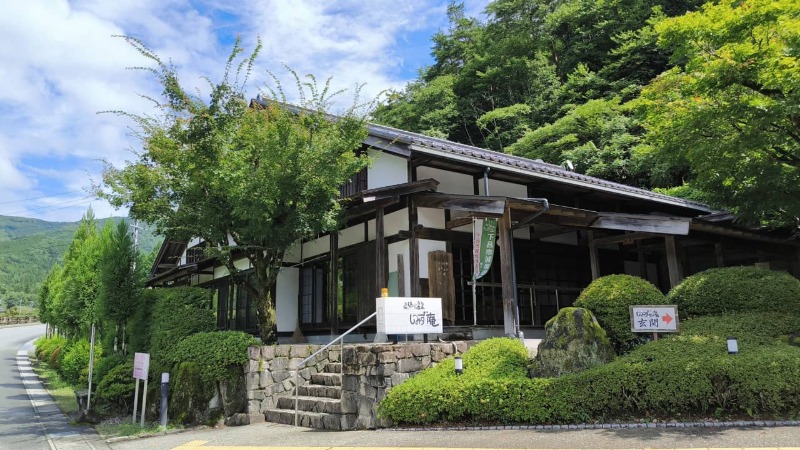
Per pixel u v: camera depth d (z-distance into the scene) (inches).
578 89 1130.0
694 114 348.5
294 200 383.2
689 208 613.9
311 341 536.4
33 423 439.5
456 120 1363.2
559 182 497.4
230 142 380.8
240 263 666.8
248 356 372.5
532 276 508.4
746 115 332.8
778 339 283.7
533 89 1245.1
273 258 419.8
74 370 668.7
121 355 551.2
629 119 888.9
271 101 406.0
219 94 388.8
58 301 815.7
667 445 208.7
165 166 393.1
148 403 422.6
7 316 2541.8
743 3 317.4
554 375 280.8
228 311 708.7
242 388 371.2
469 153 440.5
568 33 1321.4
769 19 303.6
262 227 370.0
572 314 292.2
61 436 379.2
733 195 412.8
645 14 1055.0
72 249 855.1
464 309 452.4
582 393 256.1
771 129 350.3
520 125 1147.3
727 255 634.2
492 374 291.7
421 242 434.6
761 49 311.9
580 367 278.2
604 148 870.4
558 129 962.7
